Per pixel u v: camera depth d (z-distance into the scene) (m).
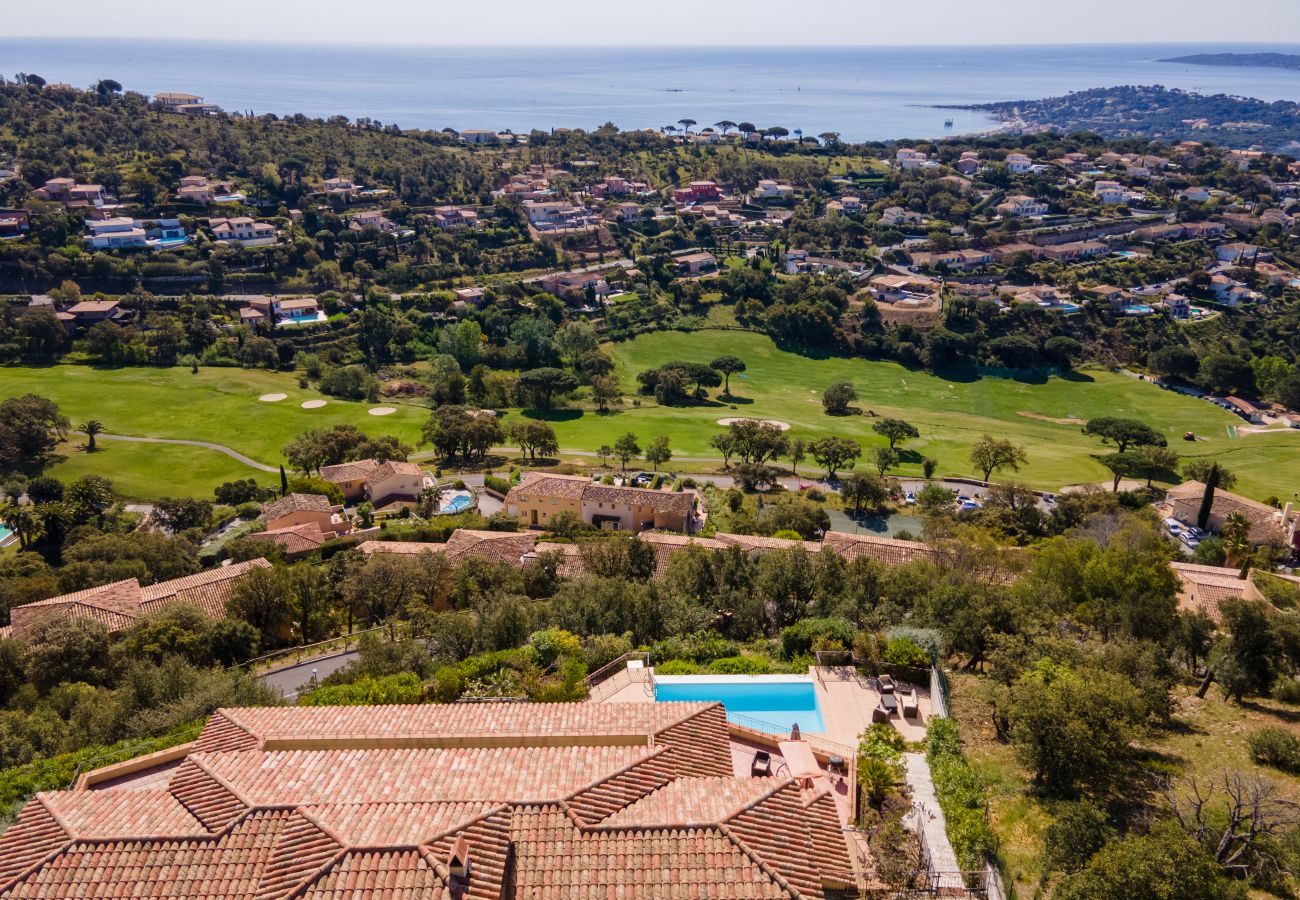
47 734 41.84
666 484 115.75
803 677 41.56
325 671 56.34
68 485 115.88
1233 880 25.97
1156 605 49.25
